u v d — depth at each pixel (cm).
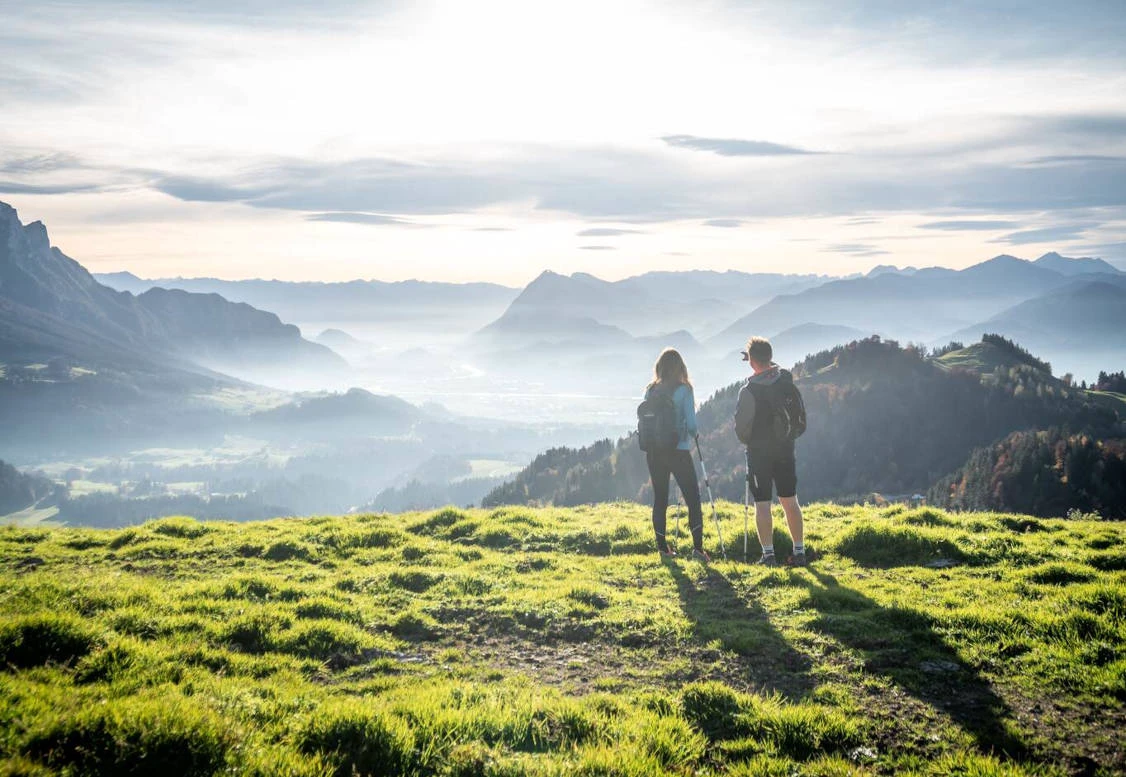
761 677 882
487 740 686
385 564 1482
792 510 1361
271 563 1506
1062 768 654
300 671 877
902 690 824
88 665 785
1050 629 947
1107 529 1596
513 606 1158
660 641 1014
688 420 1465
